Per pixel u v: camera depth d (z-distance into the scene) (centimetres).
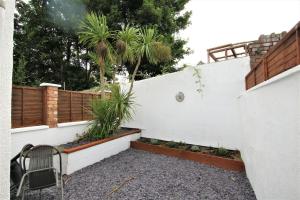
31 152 240
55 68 1200
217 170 412
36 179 241
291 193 156
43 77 1189
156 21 883
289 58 161
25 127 415
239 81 476
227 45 562
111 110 530
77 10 1045
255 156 275
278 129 181
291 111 154
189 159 486
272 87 196
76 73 1233
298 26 134
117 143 551
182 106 585
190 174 391
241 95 406
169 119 614
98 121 533
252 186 313
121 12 921
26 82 1080
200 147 531
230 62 492
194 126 559
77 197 298
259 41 448
